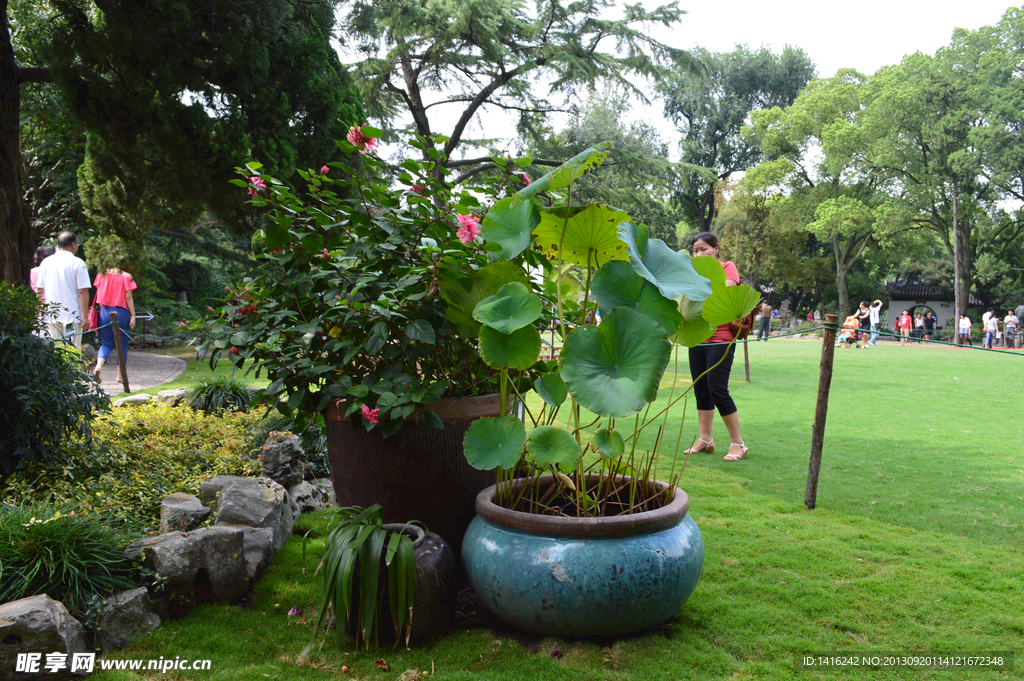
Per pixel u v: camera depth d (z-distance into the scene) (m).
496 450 2.29
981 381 11.20
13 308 2.96
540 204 2.54
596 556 2.12
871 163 37.28
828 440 5.98
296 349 2.79
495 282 2.64
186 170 8.94
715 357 5.09
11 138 7.41
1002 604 2.59
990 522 3.61
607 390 2.17
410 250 2.80
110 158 10.44
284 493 3.30
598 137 20.12
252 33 8.66
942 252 57.41
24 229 7.59
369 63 18.33
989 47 34.91
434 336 2.50
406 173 2.79
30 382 2.87
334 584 2.24
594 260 2.69
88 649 2.11
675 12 19.61
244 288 2.96
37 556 2.16
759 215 45.53
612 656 2.22
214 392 5.13
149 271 23.58
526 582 2.14
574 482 2.66
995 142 31.98
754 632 2.39
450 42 18.08
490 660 2.21
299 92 9.75
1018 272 46.19
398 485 2.67
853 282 49.88
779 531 3.44
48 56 8.23
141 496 3.00
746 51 48.41
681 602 2.28
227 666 2.12
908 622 2.45
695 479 4.51
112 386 8.56
